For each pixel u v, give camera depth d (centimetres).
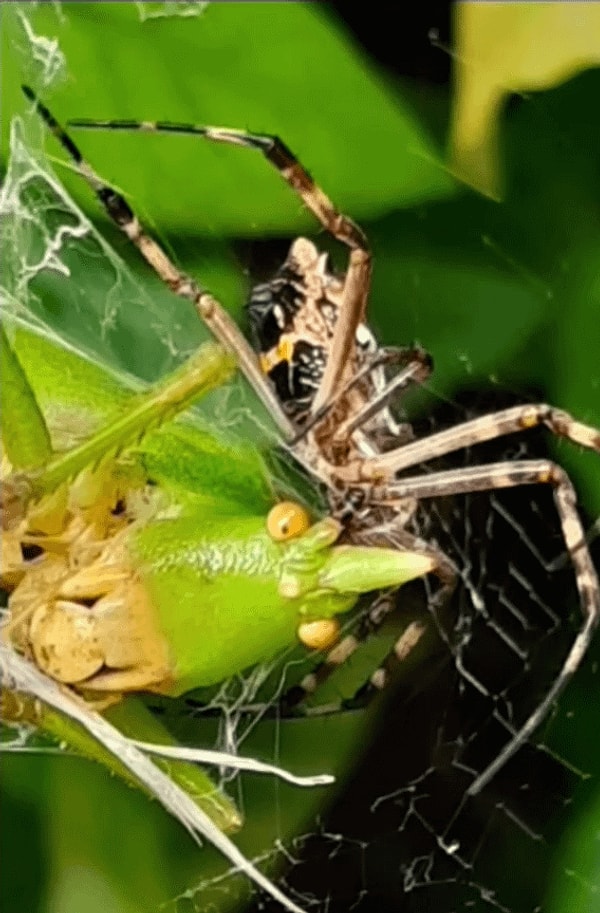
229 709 23
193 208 23
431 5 23
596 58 23
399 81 23
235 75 23
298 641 22
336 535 22
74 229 24
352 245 23
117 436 21
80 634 22
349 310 23
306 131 23
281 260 24
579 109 24
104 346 24
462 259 24
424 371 23
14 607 22
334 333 23
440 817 25
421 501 24
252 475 22
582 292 24
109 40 23
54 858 23
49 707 22
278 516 22
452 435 23
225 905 24
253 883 24
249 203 23
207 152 23
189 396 21
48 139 23
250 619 21
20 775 23
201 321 24
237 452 22
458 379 24
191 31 23
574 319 24
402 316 24
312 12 23
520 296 24
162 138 23
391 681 24
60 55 23
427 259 24
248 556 22
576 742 24
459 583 24
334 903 24
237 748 24
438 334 24
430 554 23
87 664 22
